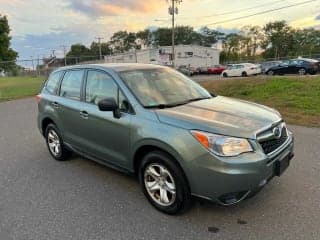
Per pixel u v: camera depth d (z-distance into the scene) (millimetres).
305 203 3930
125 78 4426
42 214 3959
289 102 10867
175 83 4781
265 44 95938
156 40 111688
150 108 4004
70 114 5164
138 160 4125
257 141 3445
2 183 4969
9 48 65812
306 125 7938
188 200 3615
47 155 6316
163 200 3822
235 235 3361
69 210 4035
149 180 3984
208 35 106500
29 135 8141
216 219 3668
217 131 3365
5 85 28547
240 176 3258
